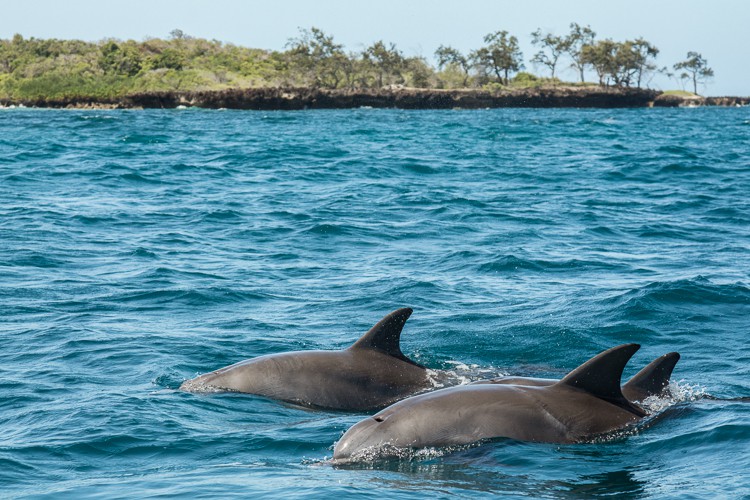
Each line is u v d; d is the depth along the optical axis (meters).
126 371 15.12
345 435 11.27
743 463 10.17
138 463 10.98
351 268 23.97
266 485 9.81
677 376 14.74
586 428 11.23
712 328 17.94
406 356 15.21
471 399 11.48
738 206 34.97
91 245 26.70
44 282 21.83
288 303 20.11
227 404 13.55
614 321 18.36
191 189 40.34
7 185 39.97
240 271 23.47
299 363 14.33
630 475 9.99
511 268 23.77
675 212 33.78
